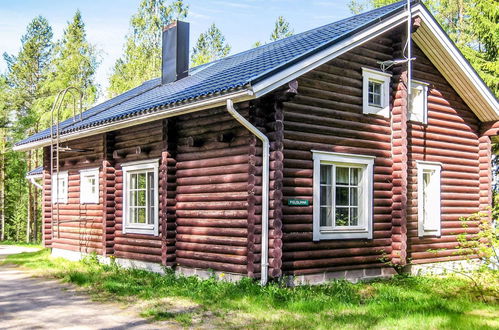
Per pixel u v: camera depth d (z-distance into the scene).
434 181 12.05
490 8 19.02
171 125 10.50
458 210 12.44
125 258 12.05
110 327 6.73
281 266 8.80
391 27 10.25
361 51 10.45
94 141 13.59
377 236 10.38
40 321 7.13
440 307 7.70
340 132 9.91
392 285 9.66
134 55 31.23
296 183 9.15
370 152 10.41
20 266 13.30
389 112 10.80
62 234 15.15
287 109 9.12
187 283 9.30
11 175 33.16
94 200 13.62
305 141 9.34
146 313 7.35
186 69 14.30
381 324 6.65
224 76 9.93
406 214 10.66
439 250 11.83
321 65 9.72
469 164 12.82
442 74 12.34
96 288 9.54
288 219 8.99
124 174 12.20
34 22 37.91
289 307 7.57
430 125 12.02
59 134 13.64
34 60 37.41
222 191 9.46
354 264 9.95
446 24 27.39
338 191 10.00
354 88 10.22
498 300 8.52
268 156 8.77
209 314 7.31
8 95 32.72
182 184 10.36
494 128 12.84
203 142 9.88
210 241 9.61
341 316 7.08
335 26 11.56
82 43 31.78
